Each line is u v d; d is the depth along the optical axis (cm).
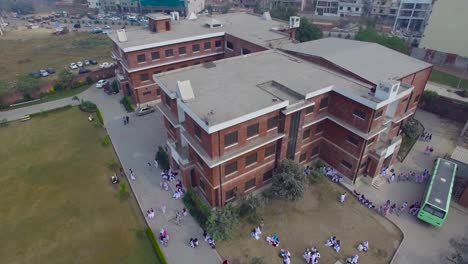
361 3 12675
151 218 3362
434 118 5381
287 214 3425
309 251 2936
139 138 4828
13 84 6369
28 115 5450
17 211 3503
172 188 3791
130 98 5888
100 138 4834
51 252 3020
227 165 3100
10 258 2964
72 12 15450
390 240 3117
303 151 3894
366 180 3844
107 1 15475
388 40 7200
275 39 5394
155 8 14762
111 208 3528
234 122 2784
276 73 3975
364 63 4094
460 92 5888
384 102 3197
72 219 3388
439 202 3133
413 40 9594
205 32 5881
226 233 3020
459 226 3272
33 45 9875
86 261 2931
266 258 2931
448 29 7725
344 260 2917
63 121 5347
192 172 3566
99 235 3195
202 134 2945
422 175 3862
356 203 3578
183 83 3117
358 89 3528
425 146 4562
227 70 4072
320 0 13275
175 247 3042
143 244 3091
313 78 3828
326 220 3353
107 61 8275
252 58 4541
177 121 3603
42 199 3669
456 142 4659
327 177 3984
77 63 7819
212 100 3189
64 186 3866
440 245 3055
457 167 3744
